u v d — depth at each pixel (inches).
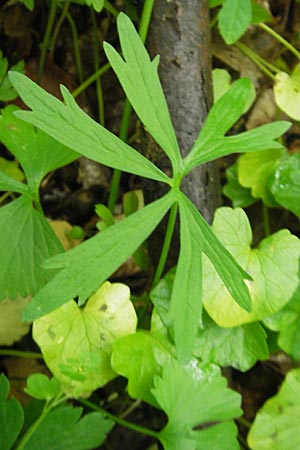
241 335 15.4
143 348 14.9
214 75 17.5
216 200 15.9
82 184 19.3
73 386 14.7
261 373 18.5
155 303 15.2
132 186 19.3
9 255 14.8
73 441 14.6
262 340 15.4
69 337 14.8
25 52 19.0
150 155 15.7
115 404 17.9
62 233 18.2
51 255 15.0
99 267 13.0
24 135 15.2
